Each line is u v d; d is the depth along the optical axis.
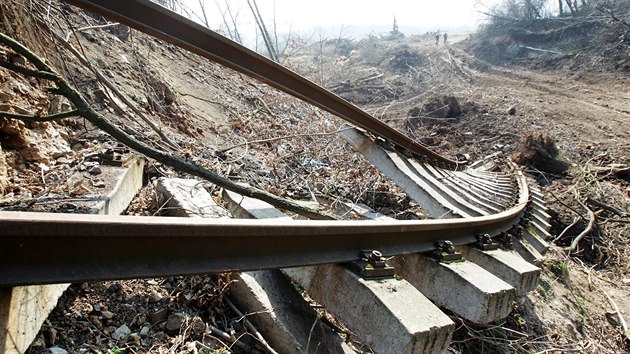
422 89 20.30
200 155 5.09
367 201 5.87
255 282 2.60
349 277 2.27
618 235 8.06
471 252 3.45
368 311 2.13
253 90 9.65
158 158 3.07
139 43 7.25
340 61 27.34
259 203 3.52
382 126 5.72
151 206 3.61
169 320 2.37
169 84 6.67
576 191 9.45
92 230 1.50
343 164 6.71
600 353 4.08
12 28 3.83
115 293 2.44
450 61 25.50
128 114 4.82
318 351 2.32
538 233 6.05
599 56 20.67
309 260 2.21
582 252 7.68
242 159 5.55
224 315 2.57
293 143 7.09
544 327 3.95
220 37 3.58
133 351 2.14
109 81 4.96
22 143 3.34
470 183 7.12
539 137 11.46
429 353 1.98
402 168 5.25
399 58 26.89
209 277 2.72
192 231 1.77
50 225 1.40
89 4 2.78
